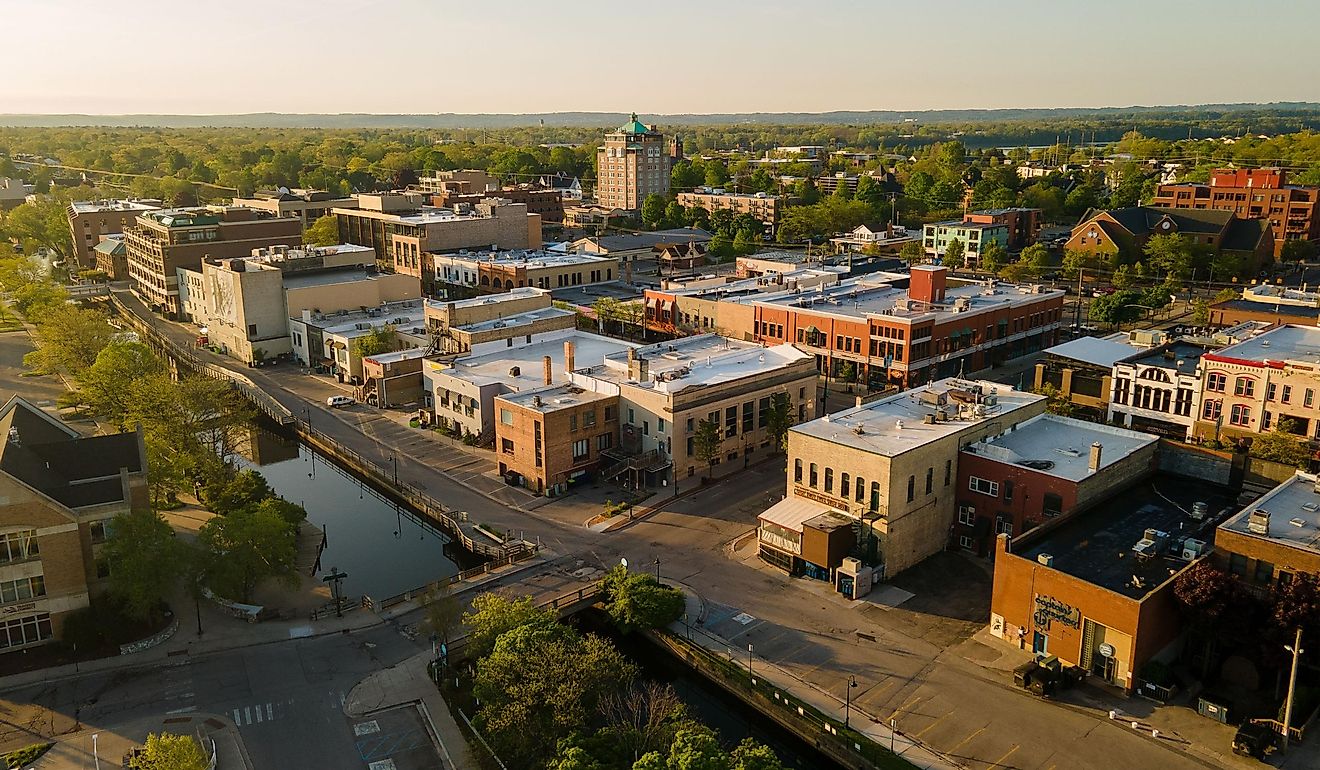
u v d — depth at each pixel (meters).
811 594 80.25
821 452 84.94
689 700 70.81
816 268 195.38
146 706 63.97
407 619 76.56
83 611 71.75
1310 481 76.19
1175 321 176.75
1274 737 58.97
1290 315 136.88
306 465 124.19
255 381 153.62
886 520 80.44
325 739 60.75
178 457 100.75
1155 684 64.38
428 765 58.31
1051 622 68.81
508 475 107.12
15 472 70.62
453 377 122.38
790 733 64.88
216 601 78.00
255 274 163.00
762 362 118.00
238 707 64.00
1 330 185.38
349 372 149.50
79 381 131.00
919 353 136.25
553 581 82.38
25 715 62.75
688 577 83.38
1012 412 92.31
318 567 91.00
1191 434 109.81
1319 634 58.72
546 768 54.94
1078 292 195.50
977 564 84.81
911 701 65.19
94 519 72.88
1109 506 81.81
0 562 68.50
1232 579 63.09
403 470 111.50
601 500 101.06
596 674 58.97
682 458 104.50
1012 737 61.12
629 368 109.50
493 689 59.28
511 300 153.88
